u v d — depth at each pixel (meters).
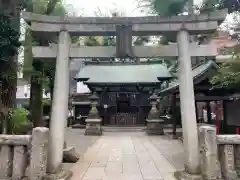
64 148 7.17
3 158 4.54
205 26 5.59
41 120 9.86
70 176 5.48
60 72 5.57
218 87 8.61
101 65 24.89
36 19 5.62
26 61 7.83
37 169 4.37
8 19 6.41
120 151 9.06
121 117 22.95
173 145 10.66
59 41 5.68
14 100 7.07
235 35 7.61
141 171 6.00
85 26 5.70
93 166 6.54
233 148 4.66
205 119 15.17
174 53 5.70
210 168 4.53
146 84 22.12
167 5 6.15
